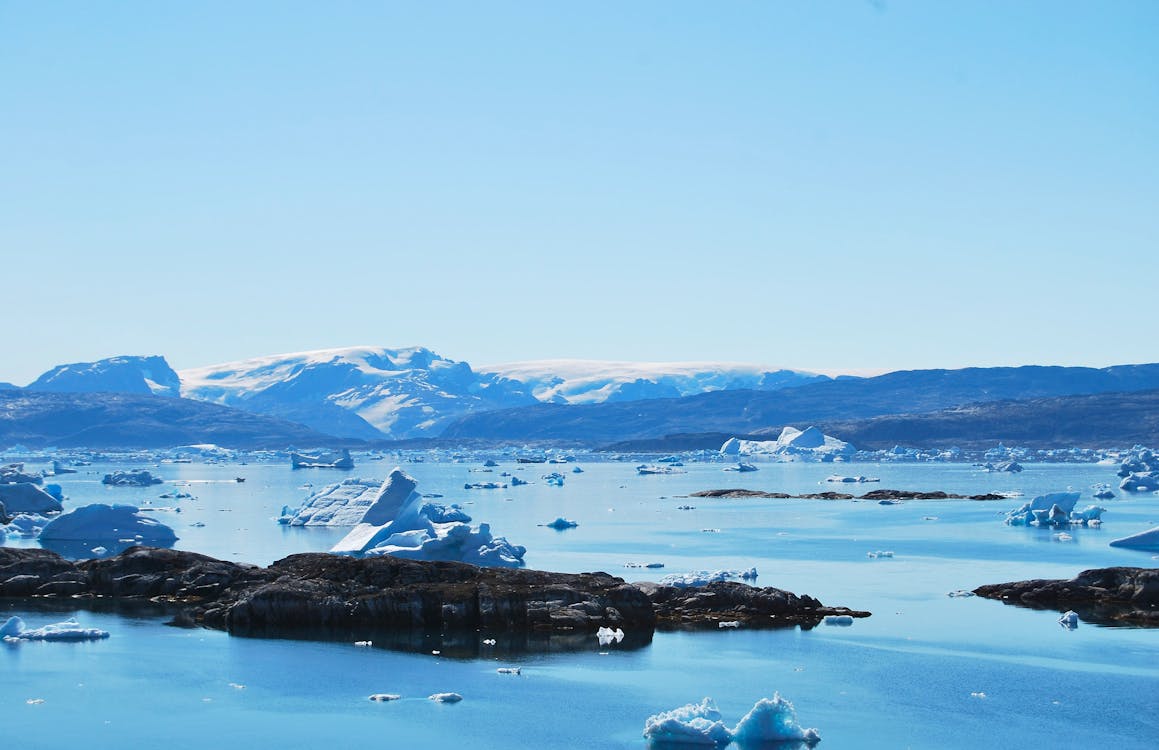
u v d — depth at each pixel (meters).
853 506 140.25
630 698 47.53
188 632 57.81
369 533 89.12
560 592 60.03
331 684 49.16
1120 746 42.31
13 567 69.50
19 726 44.09
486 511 134.50
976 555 87.50
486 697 47.62
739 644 56.12
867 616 62.25
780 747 42.09
